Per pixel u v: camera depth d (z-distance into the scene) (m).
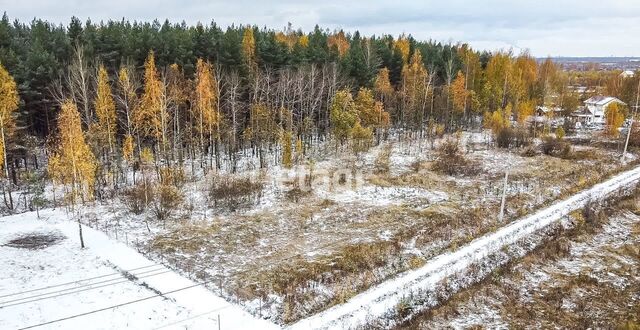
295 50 64.06
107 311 22.83
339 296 25.44
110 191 40.69
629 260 33.19
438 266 29.69
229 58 55.31
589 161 56.56
